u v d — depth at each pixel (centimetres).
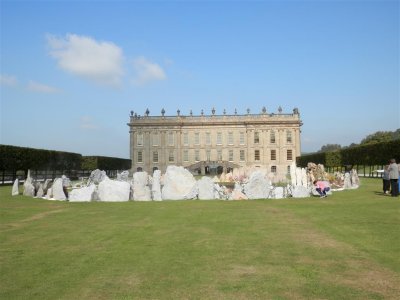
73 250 1426
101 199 3212
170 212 2425
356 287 1019
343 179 4903
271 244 1494
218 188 3575
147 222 2038
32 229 1859
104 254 1363
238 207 2661
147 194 3275
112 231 1788
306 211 2395
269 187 3409
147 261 1270
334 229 1778
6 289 1023
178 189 3344
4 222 2078
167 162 14138
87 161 9338
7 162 5872
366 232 1697
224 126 14150
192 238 1612
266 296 959
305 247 1441
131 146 14262
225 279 1088
